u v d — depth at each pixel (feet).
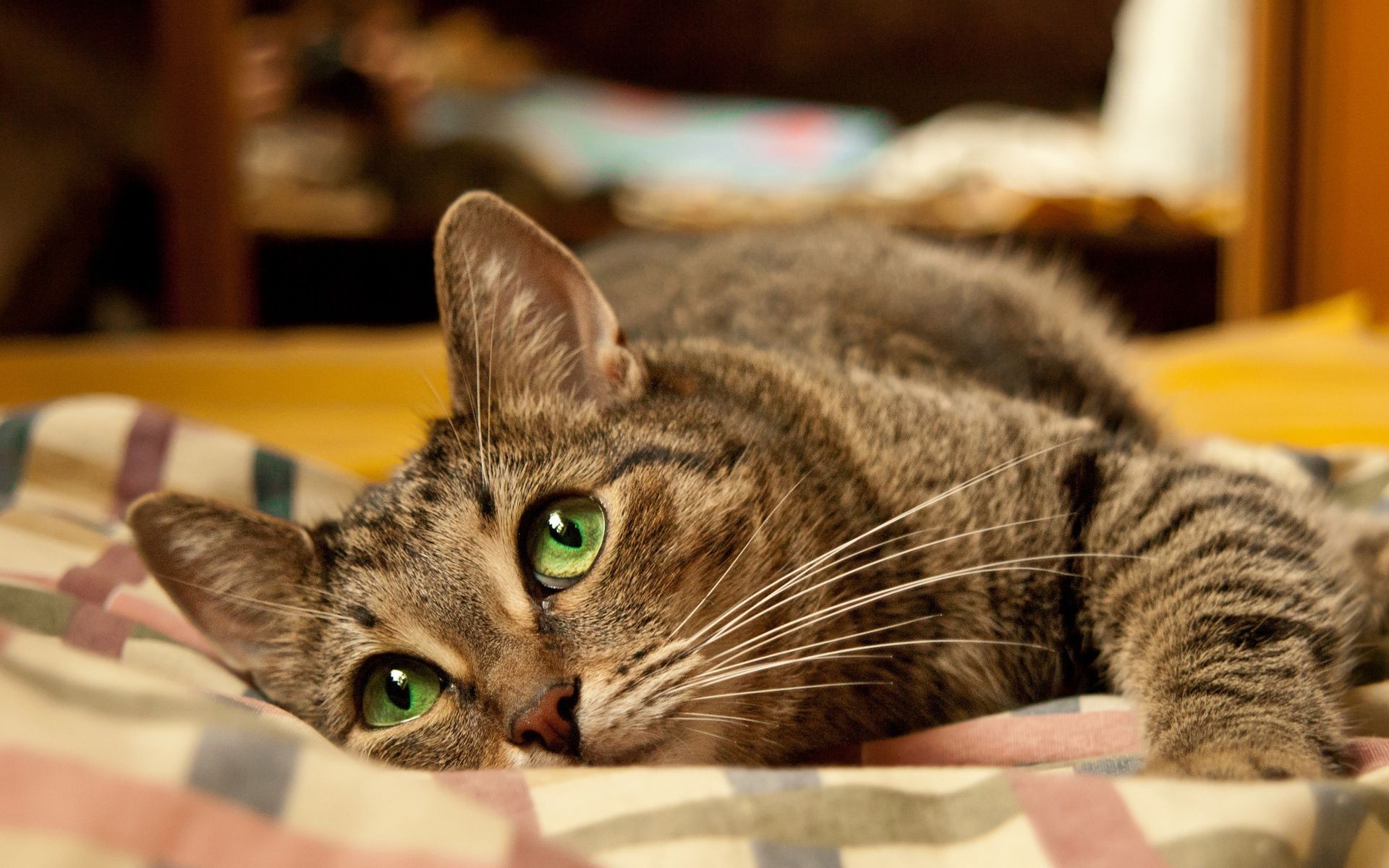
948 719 1.67
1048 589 1.66
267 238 4.42
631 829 1.30
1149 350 3.04
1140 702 1.56
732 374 1.75
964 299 2.11
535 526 1.57
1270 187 3.79
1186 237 4.32
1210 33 4.54
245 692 1.61
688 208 4.55
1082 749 1.54
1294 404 2.43
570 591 1.54
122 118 4.53
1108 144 4.88
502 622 1.53
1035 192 4.31
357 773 1.21
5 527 1.81
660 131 5.04
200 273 4.01
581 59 5.17
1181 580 1.59
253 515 1.65
